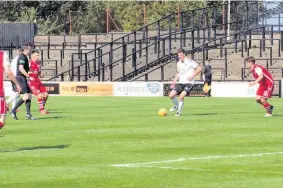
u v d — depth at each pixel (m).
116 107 50.25
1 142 27.91
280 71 74.88
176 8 112.06
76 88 70.12
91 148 26.05
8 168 21.56
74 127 33.97
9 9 116.31
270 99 61.84
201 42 87.31
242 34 84.69
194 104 54.03
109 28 115.50
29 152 24.98
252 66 40.56
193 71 41.25
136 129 32.81
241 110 46.50
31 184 19.08
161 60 78.44
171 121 37.25
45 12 119.44
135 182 19.28
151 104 54.12
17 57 38.84
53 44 90.81
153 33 98.06
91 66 86.12
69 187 18.69
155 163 22.44
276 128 33.31
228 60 78.81
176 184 18.98
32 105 52.38
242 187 18.53
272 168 21.47
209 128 33.28
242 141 28.05
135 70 75.88
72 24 116.31
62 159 23.34
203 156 23.92
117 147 26.31
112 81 73.50
